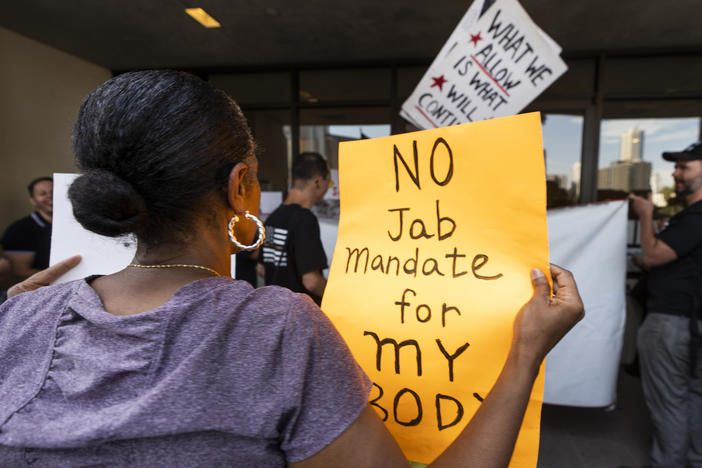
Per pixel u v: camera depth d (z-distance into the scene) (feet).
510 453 1.58
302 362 1.41
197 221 1.64
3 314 1.65
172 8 9.84
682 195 6.40
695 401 6.26
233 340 1.42
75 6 9.89
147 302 1.54
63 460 1.30
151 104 1.46
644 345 6.63
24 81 12.12
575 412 8.82
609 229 7.09
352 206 2.51
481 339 1.98
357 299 2.31
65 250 3.18
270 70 13.98
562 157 12.56
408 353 2.12
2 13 10.24
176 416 1.27
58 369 1.43
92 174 1.45
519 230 2.00
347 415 1.41
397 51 12.39
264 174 14.39
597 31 10.68
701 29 10.52
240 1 9.45
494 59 4.97
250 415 1.33
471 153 2.14
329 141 13.96
